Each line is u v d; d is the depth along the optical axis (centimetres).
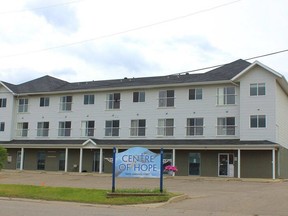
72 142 4700
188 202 1845
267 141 3816
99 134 4712
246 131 3938
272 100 3884
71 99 4956
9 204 1698
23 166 5016
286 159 4366
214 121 4178
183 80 4447
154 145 4131
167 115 4400
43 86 5247
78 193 2050
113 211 1512
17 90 5256
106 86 4772
